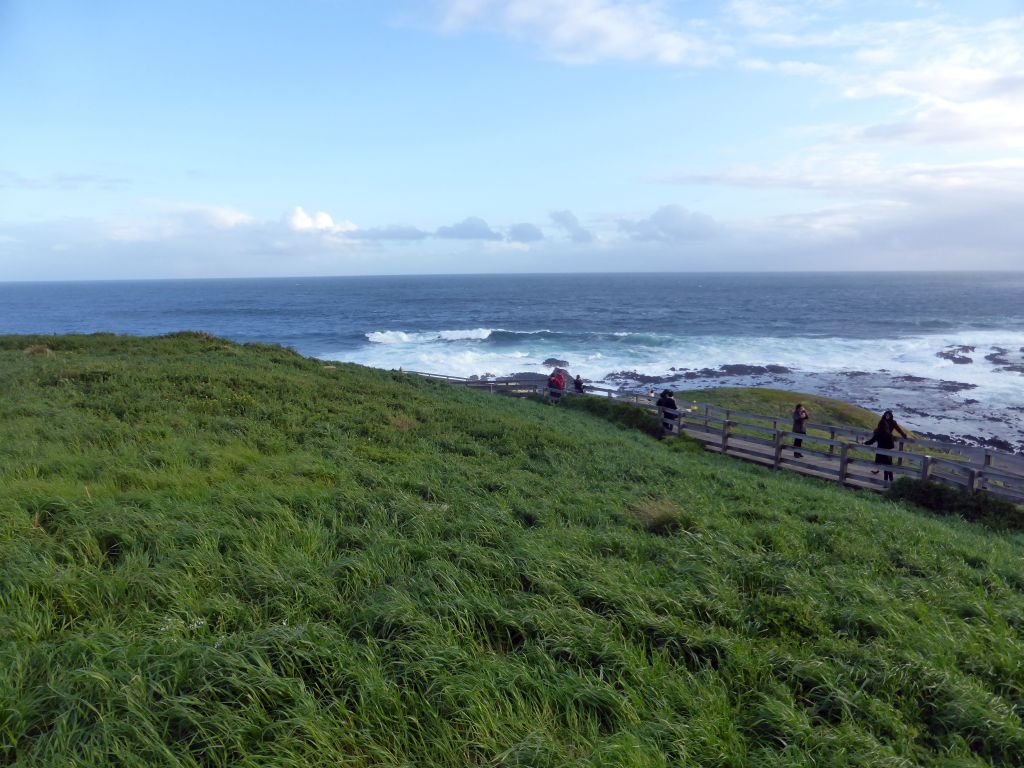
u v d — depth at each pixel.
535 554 6.35
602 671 4.48
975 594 6.55
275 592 5.34
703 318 91.81
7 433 9.74
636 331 75.44
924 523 10.55
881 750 3.85
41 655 4.16
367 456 11.05
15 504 6.48
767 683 4.58
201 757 3.52
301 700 3.86
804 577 6.41
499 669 4.39
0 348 21.30
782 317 92.19
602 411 24.61
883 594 6.12
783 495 11.64
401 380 24.00
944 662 4.86
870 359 54.31
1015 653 5.13
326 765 3.51
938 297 136.50
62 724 3.55
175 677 3.96
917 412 36.19
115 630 4.53
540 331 74.19
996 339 65.56
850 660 4.91
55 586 5.00
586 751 3.79
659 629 5.16
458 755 3.71
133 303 139.00
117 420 11.29
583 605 5.59
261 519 7.06
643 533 7.88
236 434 11.48
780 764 3.71
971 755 3.99
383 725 3.83
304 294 173.62
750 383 45.19
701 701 4.28
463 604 5.23
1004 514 12.40
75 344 22.31
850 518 9.56
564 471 11.66
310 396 15.74
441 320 91.62
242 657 4.18
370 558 6.05
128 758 3.35
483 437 14.22
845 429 18.33
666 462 14.18
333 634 4.63
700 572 6.35
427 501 8.57
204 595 5.25
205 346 24.19
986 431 32.12
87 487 7.38
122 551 5.92
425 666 4.31
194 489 7.88
